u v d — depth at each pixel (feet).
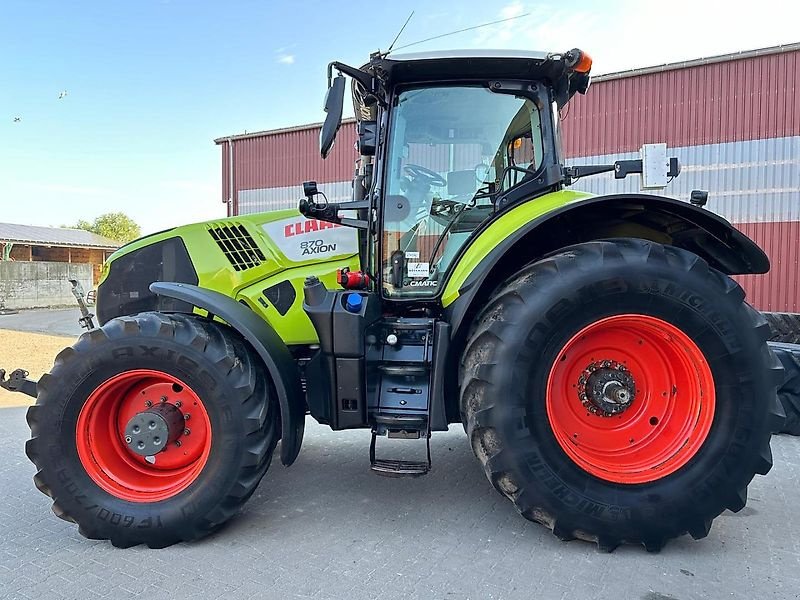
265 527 8.89
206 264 10.12
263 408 8.26
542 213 8.86
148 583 7.23
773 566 7.56
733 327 7.70
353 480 10.99
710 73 34.94
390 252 9.59
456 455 12.51
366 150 9.67
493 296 8.34
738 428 7.68
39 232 89.86
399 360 8.87
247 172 49.39
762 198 34.09
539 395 7.66
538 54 9.11
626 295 7.67
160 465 8.61
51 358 28.78
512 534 8.59
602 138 37.50
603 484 7.77
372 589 7.05
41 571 7.56
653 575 7.32
